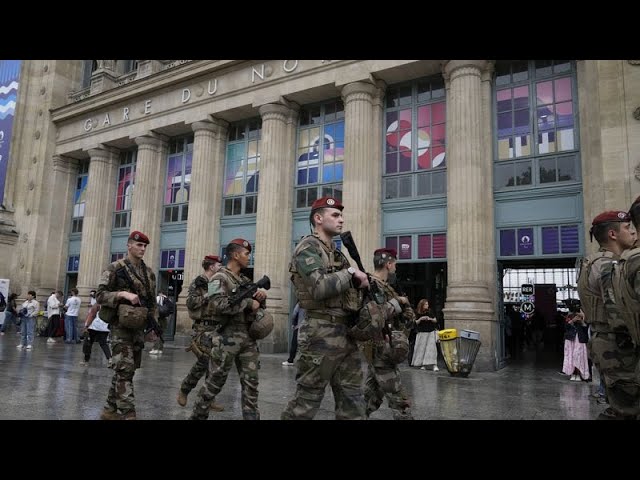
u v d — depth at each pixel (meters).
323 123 15.84
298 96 15.61
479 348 10.71
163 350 14.71
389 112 14.58
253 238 16.62
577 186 11.43
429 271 16.33
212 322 5.88
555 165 11.87
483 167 12.37
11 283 22.61
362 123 14.01
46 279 22.08
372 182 14.00
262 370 10.36
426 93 14.08
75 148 22.17
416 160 13.88
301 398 3.35
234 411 6.01
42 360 10.98
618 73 10.35
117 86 20.52
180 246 18.56
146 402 6.41
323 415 5.80
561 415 6.04
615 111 10.26
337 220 3.63
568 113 11.93
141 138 19.27
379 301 3.75
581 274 4.36
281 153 15.80
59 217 22.88
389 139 14.45
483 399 7.22
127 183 21.16
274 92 15.78
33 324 13.89
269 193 15.47
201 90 17.69
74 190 23.50
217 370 4.65
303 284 3.42
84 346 10.35
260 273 15.18
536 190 11.92
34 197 22.86
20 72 24.59
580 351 9.40
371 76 13.96
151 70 19.61
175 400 6.59
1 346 14.24
